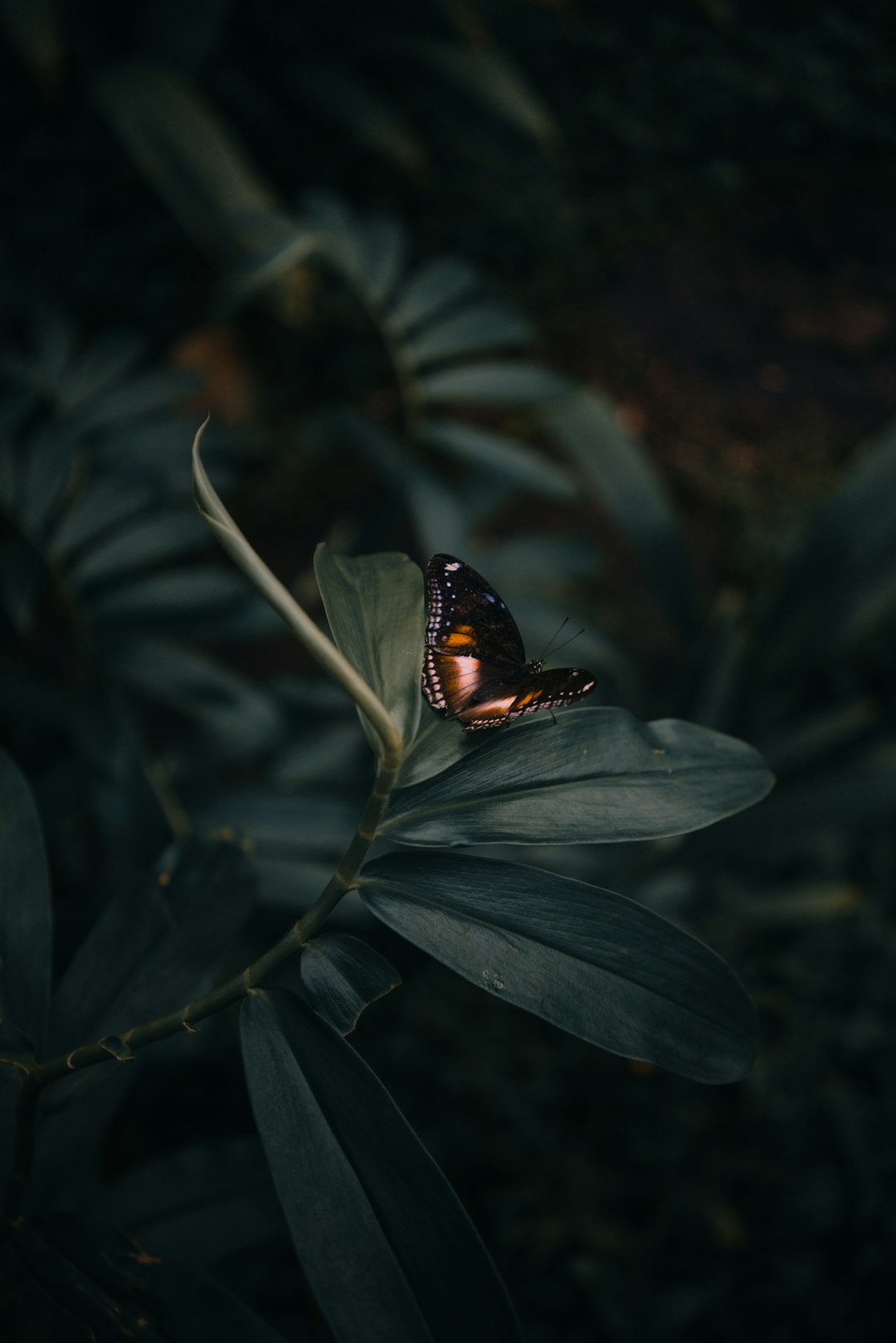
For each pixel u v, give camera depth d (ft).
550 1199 4.48
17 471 3.58
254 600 3.85
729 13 10.02
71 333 4.22
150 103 6.86
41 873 2.23
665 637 6.97
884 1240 4.33
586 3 9.73
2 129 7.69
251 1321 2.11
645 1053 1.90
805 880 5.44
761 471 8.32
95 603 3.74
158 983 2.27
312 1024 1.97
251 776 4.90
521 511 7.88
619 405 8.82
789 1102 4.77
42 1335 2.30
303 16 8.58
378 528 4.33
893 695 6.23
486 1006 5.08
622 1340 4.08
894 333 9.77
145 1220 2.57
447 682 2.07
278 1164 1.91
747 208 10.74
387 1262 1.88
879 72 10.49
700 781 2.00
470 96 9.26
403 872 1.99
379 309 4.28
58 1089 2.20
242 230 4.68
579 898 1.96
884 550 4.25
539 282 9.52
